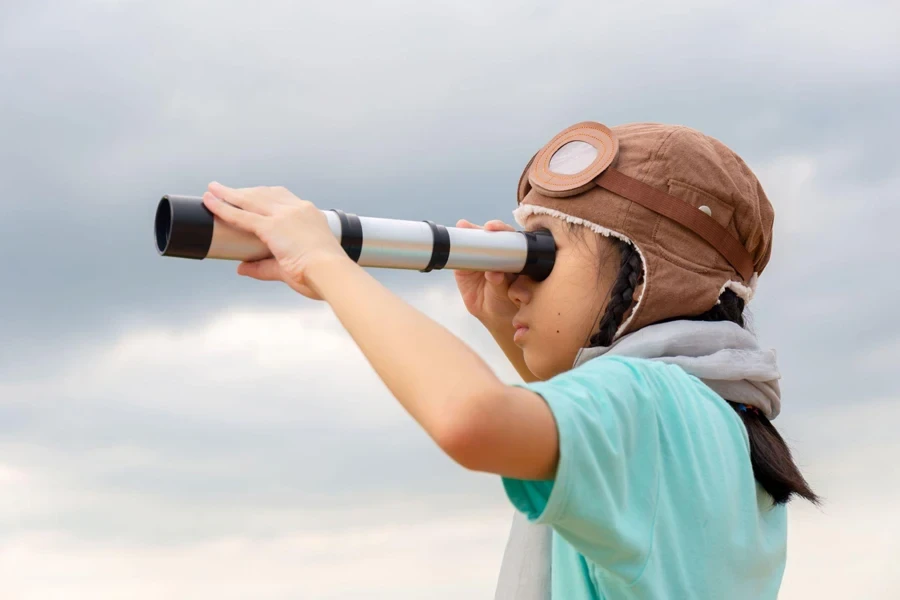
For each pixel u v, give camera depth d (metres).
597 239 1.70
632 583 1.32
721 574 1.43
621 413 1.30
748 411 1.71
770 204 1.87
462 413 1.14
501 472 1.18
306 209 1.45
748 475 1.57
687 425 1.46
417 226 1.65
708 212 1.68
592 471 1.21
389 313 1.27
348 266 1.36
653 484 1.35
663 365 1.52
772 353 1.75
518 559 1.88
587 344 1.72
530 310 1.78
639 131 1.75
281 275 1.45
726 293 1.77
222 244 1.44
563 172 1.73
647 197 1.67
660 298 1.66
